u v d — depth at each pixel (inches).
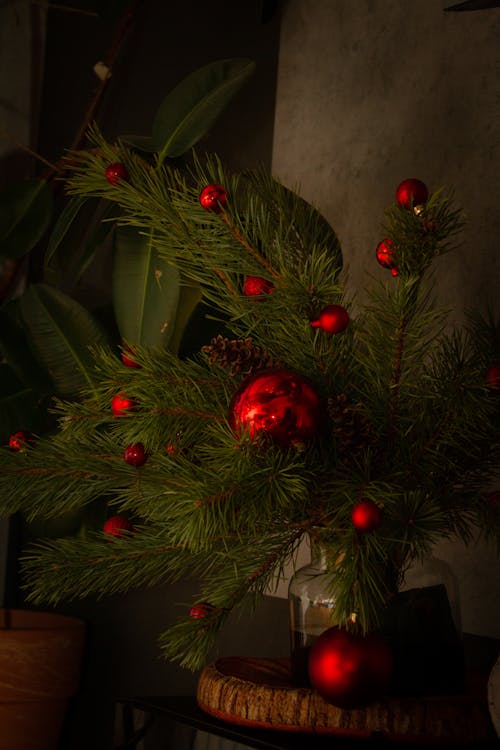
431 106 53.2
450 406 37.2
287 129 64.1
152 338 54.4
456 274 50.7
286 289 37.9
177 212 40.9
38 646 65.4
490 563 47.4
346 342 39.4
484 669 46.0
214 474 36.4
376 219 56.2
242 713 39.6
